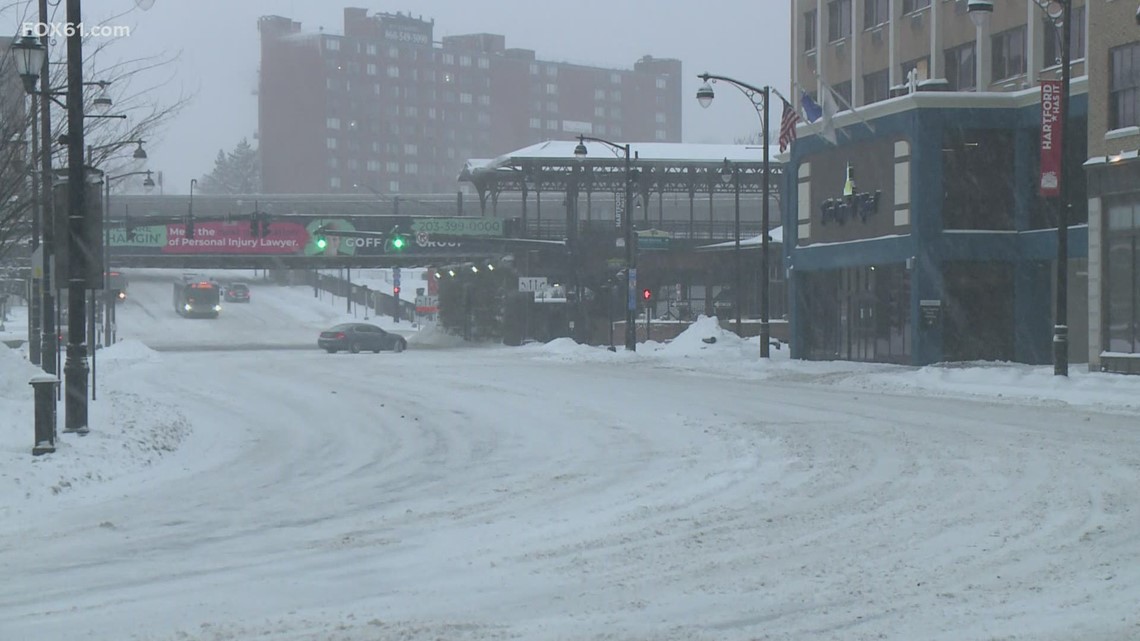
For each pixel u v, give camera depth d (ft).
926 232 279.69
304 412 180.14
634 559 70.95
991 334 285.84
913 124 281.13
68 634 54.34
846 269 318.86
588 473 111.04
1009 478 101.71
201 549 75.92
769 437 136.26
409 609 58.90
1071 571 66.28
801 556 71.36
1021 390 202.28
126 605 60.18
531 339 528.22
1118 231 226.99
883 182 295.28
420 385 236.22
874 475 104.88
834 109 298.76
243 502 96.63
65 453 113.19
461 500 96.32
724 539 77.00
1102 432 138.00
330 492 102.27
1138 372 220.23
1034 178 281.95
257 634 54.03
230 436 148.77
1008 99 280.51
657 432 144.97
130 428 134.21
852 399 194.70
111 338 519.19
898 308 294.05
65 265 128.57
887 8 340.18
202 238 520.83
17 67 130.00
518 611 58.44
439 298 579.89
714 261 520.01
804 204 334.65
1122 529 78.18
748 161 521.24
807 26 380.58
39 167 176.96
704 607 59.16
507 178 539.29
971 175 283.18
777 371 276.82
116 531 82.89
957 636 53.31
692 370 295.07
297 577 66.90
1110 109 230.07
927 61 320.50
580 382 242.58
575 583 64.64
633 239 393.29
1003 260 282.77
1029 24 283.79
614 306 527.81
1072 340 281.74
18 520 87.51
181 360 358.43
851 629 54.80
